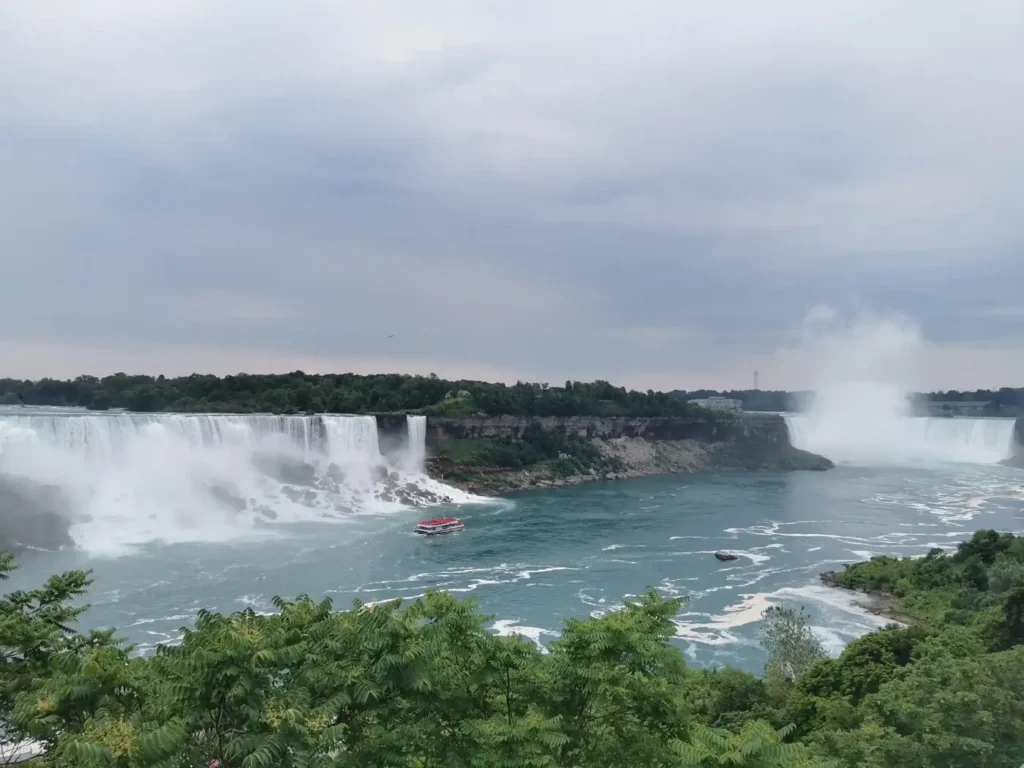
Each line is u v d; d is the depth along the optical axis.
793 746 12.02
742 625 50.28
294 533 80.50
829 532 85.25
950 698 21.52
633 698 13.66
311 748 9.79
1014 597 37.81
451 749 12.19
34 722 10.23
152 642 43.59
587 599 55.81
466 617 13.80
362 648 11.98
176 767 9.28
